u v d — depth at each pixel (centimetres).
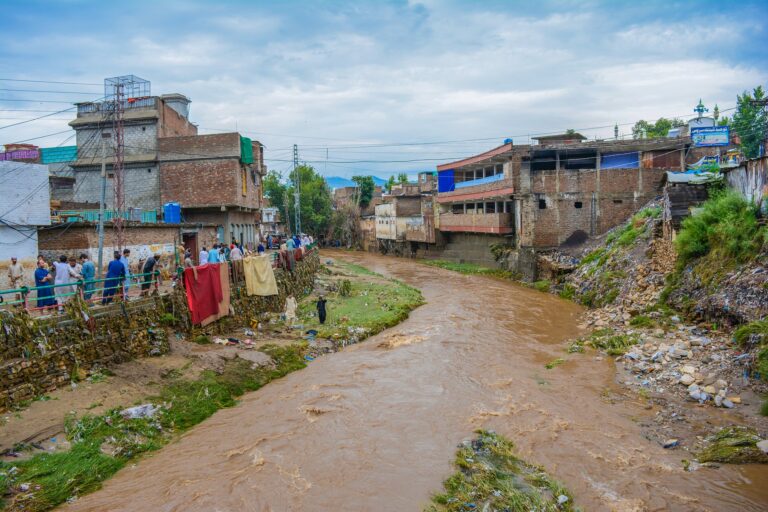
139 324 1474
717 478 986
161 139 3125
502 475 1007
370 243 6944
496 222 3762
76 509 893
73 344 1263
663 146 3394
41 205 1645
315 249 4075
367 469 1034
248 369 1566
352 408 1338
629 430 1193
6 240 1553
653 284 2220
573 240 3481
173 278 1744
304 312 2411
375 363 1714
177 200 3134
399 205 5912
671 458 1066
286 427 1232
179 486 971
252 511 897
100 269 1797
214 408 1348
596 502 916
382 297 2844
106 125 3153
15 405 1102
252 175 3666
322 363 1744
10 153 3441
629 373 1541
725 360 1452
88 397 1197
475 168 4422
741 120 3641
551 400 1373
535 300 2820
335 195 8769
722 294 1728
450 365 1672
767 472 1000
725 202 2019
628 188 3450
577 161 3622
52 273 1583
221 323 1844
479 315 2431
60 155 3400
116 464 1037
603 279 2608
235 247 2419
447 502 916
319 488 967
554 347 1878
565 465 1045
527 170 3469
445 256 5016
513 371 1605
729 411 1244
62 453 1005
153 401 1267
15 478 912
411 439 1163
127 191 3152
